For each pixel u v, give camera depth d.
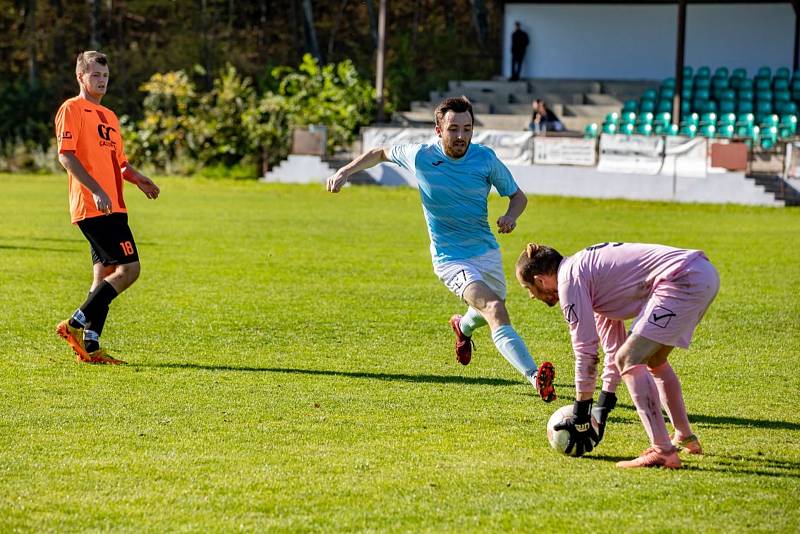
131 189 55.12
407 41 83.75
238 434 11.91
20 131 72.38
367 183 58.47
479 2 91.44
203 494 9.80
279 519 9.15
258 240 33.12
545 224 40.75
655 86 70.19
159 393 13.89
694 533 8.91
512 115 66.50
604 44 72.75
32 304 20.73
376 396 13.94
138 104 79.12
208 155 64.31
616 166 53.34
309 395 13.92
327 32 96.50
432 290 23.61
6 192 50.72
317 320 19.75
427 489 10.00
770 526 9.09
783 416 13.28
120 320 19.39
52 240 32.03
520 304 22.19
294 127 61.78
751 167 52.25
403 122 68.12
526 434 12.17
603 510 9.46
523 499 9.73
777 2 69.19
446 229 13.45
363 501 9.64
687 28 71.06
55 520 9.08
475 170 13.16
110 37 90.19
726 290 24.42
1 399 13.41
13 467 10.55
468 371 15.77
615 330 11.50
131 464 10.70
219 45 83.31
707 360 16.86
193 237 33.59
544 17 73.56
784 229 39.69
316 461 10.90
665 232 38.12
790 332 19.36
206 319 19.62
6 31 89.38
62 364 15.60
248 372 15.34
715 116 60.38
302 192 54.41
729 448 11.70
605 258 10.84
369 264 27.88
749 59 70.25
